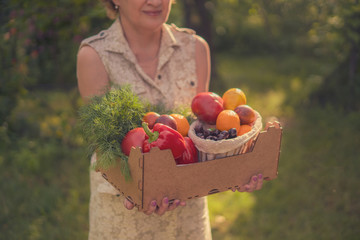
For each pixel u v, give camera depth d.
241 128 1.59
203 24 7.47
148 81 1.86
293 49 12.16
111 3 1.93
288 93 7.59
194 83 1.98
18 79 4.79
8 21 4.38
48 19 4.15
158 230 1.86
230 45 13.34
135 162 1.39
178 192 1.47
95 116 1.53
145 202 1.42
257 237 3.46
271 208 3.89
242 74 9.80
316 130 5.58
